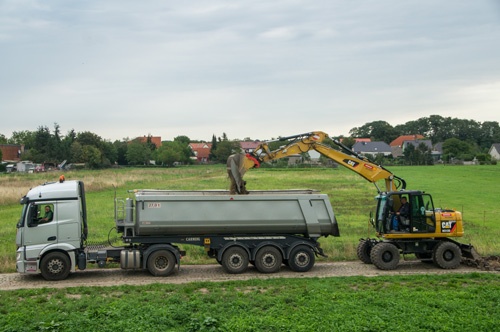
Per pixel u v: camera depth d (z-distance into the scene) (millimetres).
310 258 18906
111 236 25422
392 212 19719
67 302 13875
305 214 18859
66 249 17578
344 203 42125
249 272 18906
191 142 192500
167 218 18125
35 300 14258
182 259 20984
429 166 99875
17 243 17547
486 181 63688
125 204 18641
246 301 13680
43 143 112812
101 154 111438
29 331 11227
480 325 11508
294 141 20656
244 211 18547
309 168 85938
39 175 74562
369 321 11688
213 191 20453
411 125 198750
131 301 13656
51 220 17625
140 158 118688
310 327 11305
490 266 19234
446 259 19422
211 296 14234
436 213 19797
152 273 18062
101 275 18406
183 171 90938
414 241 19719
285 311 12742
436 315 12188
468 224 31578
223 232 18578
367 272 18828
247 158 19797
